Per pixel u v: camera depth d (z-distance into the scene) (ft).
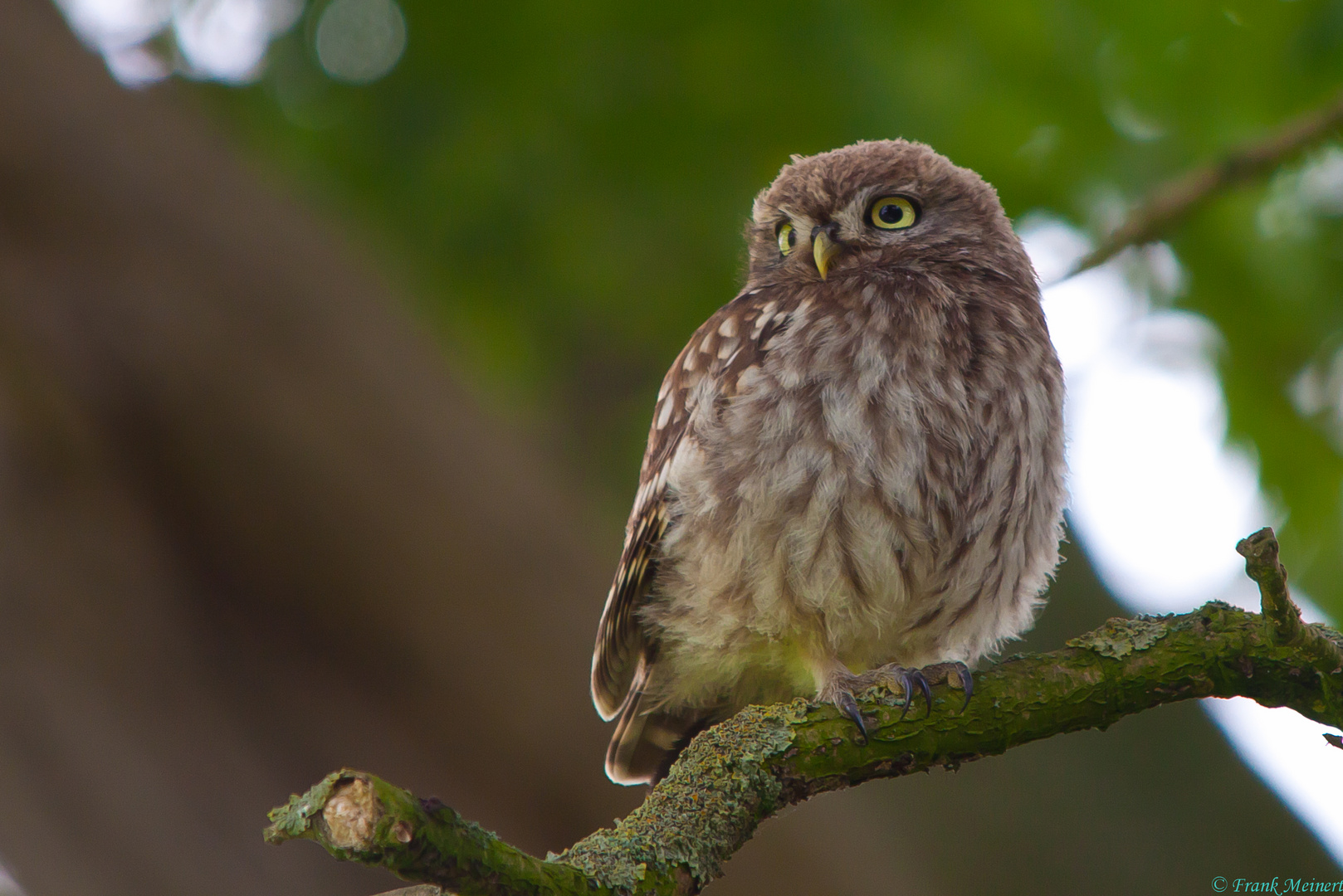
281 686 26.35
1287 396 39.63
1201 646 21.48
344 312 29.40
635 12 38.58
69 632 24.81
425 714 27.02
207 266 28.17
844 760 20.97
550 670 28.09
